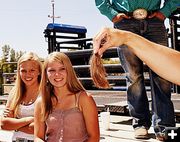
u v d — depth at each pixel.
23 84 2.78
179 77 0.62
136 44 0.63
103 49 0.67
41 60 2.84
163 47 0.64
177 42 6.05
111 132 3.49
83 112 2.18
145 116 3.08
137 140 3.05
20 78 2.78
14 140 2.78
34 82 2.75
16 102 2.78
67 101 2.21
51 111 2.23
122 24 3.08
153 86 3.00
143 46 0.63
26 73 2.71
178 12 5.50
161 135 2.91
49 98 2.24
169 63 0.62
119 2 3.08
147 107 3.12
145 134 3.07
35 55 2.78
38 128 2.32
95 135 2.17
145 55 0.63
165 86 2.93
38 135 2.32
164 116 2.91
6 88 8.80
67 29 8.67
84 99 2.18
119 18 3.06
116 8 3.13
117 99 5.36
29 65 2.71
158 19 3.03
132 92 3.11
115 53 6.46
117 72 6.50
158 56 0.62
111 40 0.65
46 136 2.27
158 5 3.05
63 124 2.17
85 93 2.21
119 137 3.22
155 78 2.96
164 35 3.09
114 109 4.24
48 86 2.25
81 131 2.18
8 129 2.73
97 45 0.66
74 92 2.20
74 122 2.16
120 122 4.12
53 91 2.25
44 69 2.25
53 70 2.16
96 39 0.66
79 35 9.11
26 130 2.68
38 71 2.75
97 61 0.71
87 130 2.19
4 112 2.81
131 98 3.12
